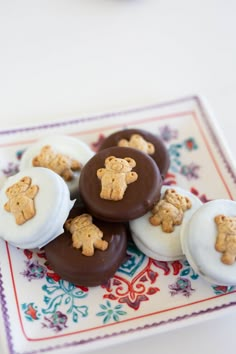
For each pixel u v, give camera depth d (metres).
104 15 0.52
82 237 0.36
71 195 0.39
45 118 0.45
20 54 0.49
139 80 0.48
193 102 0.43
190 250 0.35
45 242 0.36
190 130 0.43
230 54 0.50
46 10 0.52
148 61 0.49
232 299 0.34
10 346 0.33
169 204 0.37
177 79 0.48
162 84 0.48
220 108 0.46
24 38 0.50
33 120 0.45
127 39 0.51
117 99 0.47
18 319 0.34
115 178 0.36
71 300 0.35
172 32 0.51
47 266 0.37
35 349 0.33
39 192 0.36
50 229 0.35
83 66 0.49
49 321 0.34
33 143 0.41
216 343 0.35
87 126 0.42
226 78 0.48
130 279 0.36
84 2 0.53
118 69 0.49
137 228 0.37
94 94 0.47
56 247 0.36
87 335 0.33
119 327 0.34
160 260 0.37
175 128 0.43
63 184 0.37
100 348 0.33
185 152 0.42
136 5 0.53
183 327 0.35
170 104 0.43
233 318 0.35
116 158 0.37
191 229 0.35
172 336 0.35
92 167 0.37
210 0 0.53
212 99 0.46
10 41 0.50
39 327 0.34
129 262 0.37
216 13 0.52
